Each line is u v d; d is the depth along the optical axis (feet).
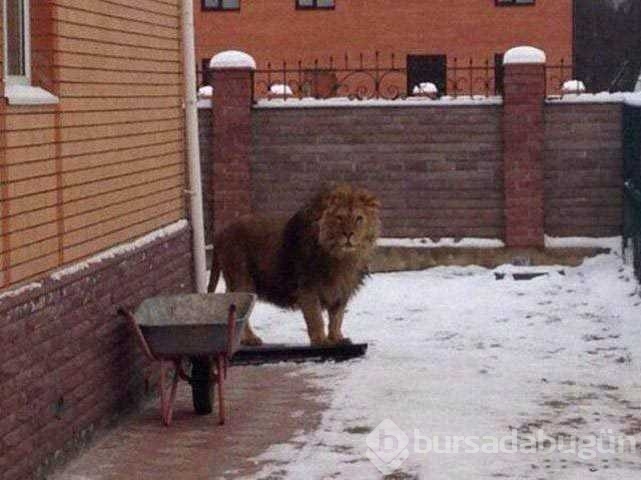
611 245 60.70
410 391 36.58
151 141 36.32
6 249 25.99
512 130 60.29
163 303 34.60
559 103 60.54
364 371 39.37
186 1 39.52
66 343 29.14
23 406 26.58
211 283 43.80
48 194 28.32
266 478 28.50
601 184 60.75
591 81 123.44
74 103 29.94
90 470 29.19
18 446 26.32
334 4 105.81
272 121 61.16
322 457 30.01
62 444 28.99
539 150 60.39
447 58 106.01
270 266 42.11
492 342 44.29
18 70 28.02
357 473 28.73
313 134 61.16
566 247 60.54
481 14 105.81
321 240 40.37
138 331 32.04
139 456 30.32
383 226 61.26
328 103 60.95
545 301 52.49
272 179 61.36
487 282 57.47
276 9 106.11
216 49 106.52
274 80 104.63
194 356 32.55
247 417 33.94
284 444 31.22
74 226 29.94
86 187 30.76
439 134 60.85
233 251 42.83
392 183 61.16
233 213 61.26
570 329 46.39
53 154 28.63
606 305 50.96
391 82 106.11
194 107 40.22
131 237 34.47
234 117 61.11
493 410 34.30
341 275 41.01
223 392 34.81
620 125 60.39
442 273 60.34
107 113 32.35
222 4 106.22
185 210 40.11
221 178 61.21
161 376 33.32
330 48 106.11
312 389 37.14
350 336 45.65
